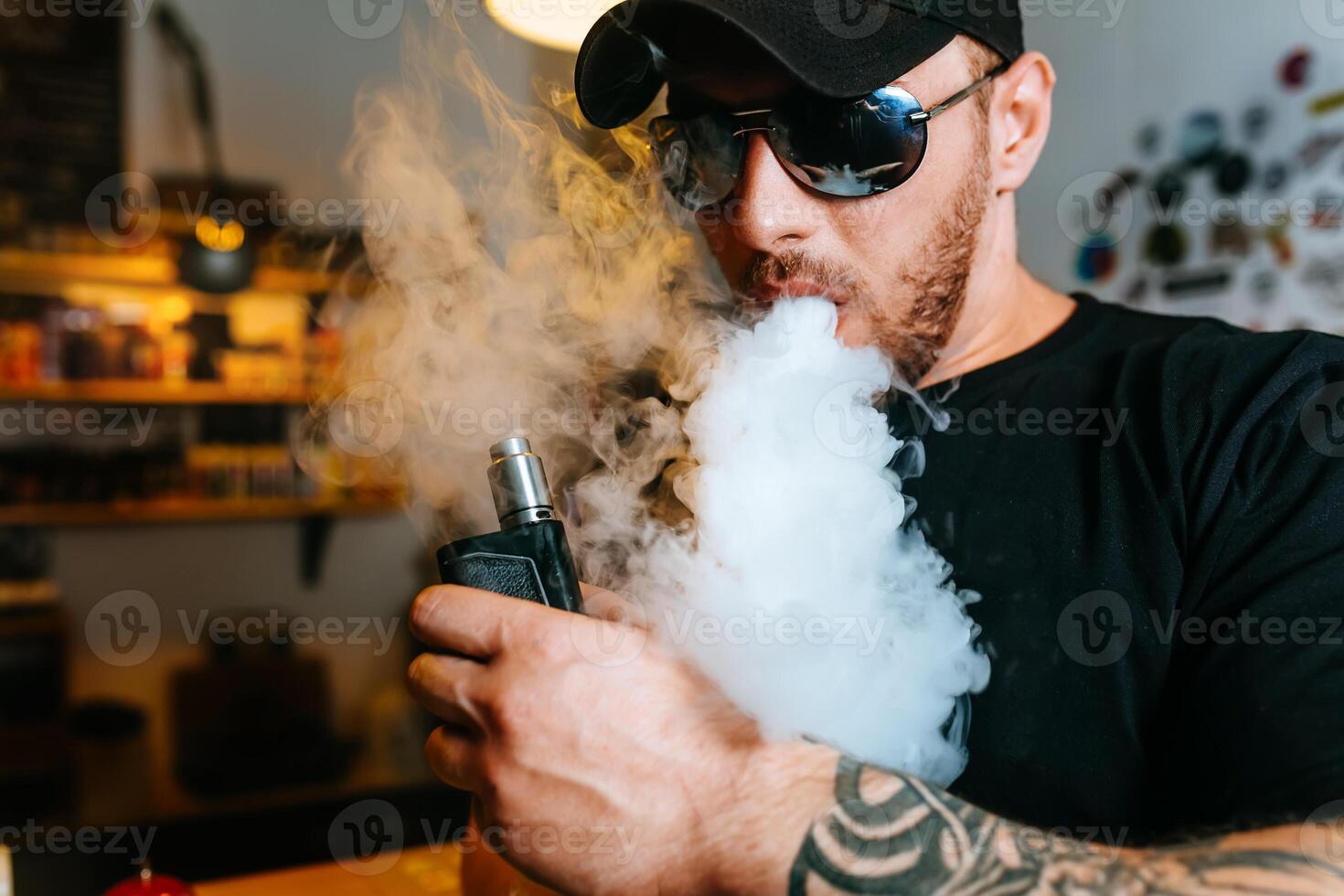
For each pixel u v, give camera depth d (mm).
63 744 3527
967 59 848
